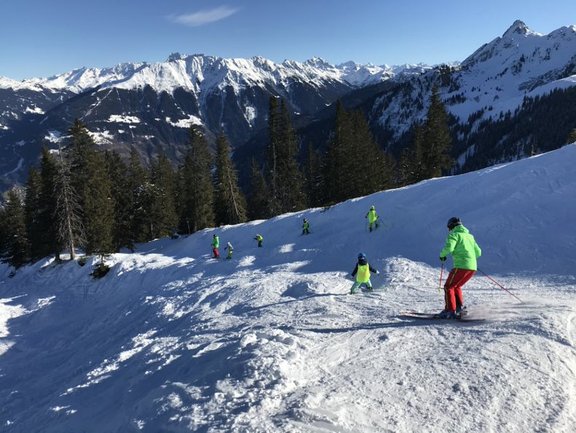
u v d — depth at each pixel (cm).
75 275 3716
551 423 448
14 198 5612
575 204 1688
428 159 5262
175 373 746
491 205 2028
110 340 1883
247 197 7888
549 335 656
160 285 2716
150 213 5456
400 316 925
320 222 3170
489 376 545
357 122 5916
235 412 499
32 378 1762
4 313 3212
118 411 695
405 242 2136
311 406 491
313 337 799
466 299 1042
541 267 1353
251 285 1841
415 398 509
